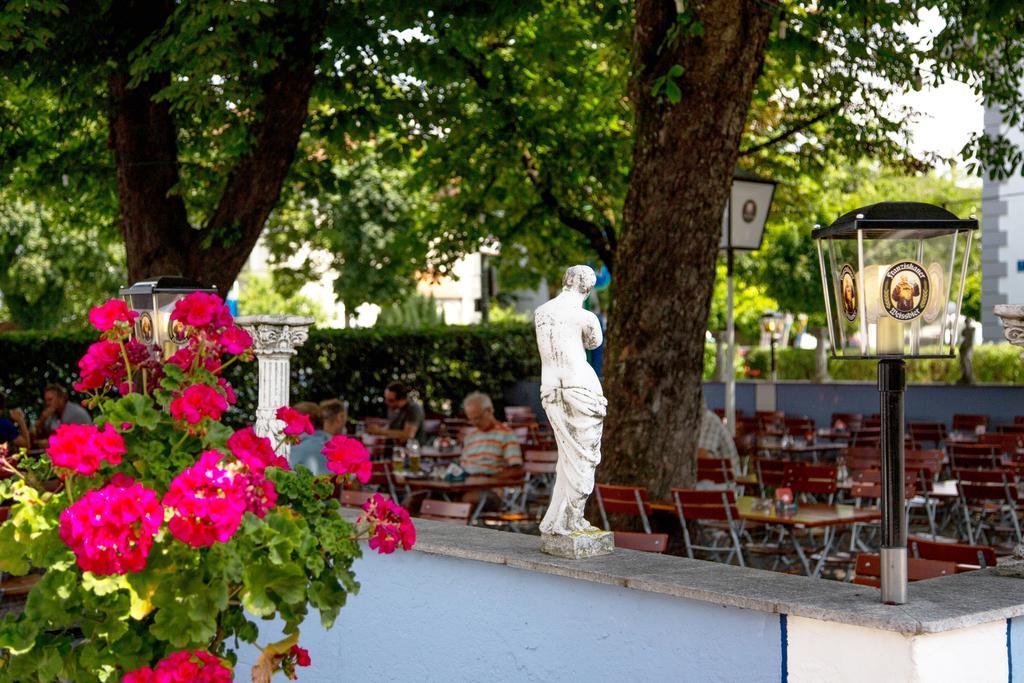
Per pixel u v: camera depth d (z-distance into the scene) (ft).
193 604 10.43
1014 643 13.19
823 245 13.48
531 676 16.08
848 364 85.30
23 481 11.43
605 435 29.76
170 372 11.71
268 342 22.62
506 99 49.26
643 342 28.99
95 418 12.30
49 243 112.98
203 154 48.55
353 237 91.81
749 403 79.56
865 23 39.81
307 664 11.62
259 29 36.76
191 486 10.20
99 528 9.94
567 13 48.19
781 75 52.13
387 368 75.31
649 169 28.50
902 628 12.14
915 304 12.83
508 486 36.09
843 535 39.29
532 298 113.39
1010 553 31.01
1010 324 13.96
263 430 22.74
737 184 39.06
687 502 28.71
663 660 14.48
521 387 78.23
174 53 34.55
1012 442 46.98
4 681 10.96
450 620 17.21
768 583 14.25
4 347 68.95
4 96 45.21
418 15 37.22
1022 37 34.22
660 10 27.96
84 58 39.42
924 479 34.81
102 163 51.72
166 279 21.21
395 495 39.06
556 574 15.69
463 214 56.75
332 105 44.83
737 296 102.63
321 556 11.21
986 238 83.15
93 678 10.87
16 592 20.68
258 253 157.48
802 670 13.08
